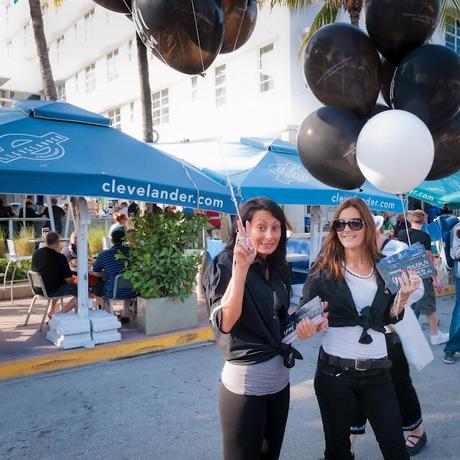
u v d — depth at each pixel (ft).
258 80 53.98
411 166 11.09
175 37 11.73
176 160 21.95
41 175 16.42
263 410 7.66
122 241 23.54
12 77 74.08
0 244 39.55
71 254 28.96
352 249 9.21
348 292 8.97
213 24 11.78
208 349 21.36
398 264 8.61
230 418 7.63
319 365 9.34
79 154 18.44
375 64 12.85
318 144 13.01
